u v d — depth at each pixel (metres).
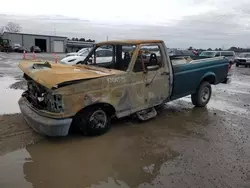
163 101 5.69
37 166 3.55
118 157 3.88
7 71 13.72
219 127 5.40
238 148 4.34
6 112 5.82
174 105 7.25
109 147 4.21
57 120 3.96
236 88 10.88
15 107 6.27
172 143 4.47
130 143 4.41
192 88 6.43
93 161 3.74
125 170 3.52
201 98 6.89
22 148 4.07
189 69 6.15
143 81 5.08
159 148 4.25
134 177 3.35
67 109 4.00
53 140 4.40
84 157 3.85
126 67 5.02
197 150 4.21
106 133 4.81
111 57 5.52
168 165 3.69
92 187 3.11
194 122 5.69
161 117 6.00
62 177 3.30
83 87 4.12
